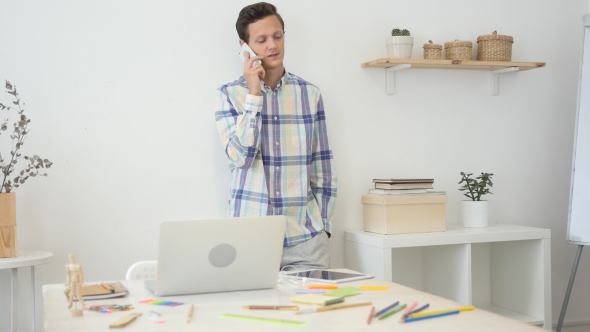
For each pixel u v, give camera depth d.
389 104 2.75
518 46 2.94
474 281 2.87
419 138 2.80
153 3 2.41
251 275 1.40
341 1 2.67
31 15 2.27
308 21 2.62
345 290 1.40
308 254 2.30
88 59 2.33
